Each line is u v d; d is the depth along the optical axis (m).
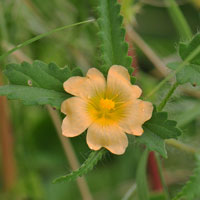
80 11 0.30
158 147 0.24
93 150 0.23
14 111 0.30
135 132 0.24
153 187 0.29
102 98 0.24
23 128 0.31
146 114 0.24
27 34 0.31
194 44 0.24
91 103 0.24
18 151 0.30
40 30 0.31
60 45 0.31
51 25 0.31
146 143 0.24
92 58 0.31
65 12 0.31
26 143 0.31
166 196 0.27
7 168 0.30
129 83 0.24
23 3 0.30
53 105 0.24
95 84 0.24
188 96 0.31
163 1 0.31
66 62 0.31
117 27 0.24
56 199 0.31
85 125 0.23
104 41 0.24
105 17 0.24
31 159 0.31
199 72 0.24
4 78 0.29
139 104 0.24
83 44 0.31
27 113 0.31
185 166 0.31
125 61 0.24
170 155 0.31
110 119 0.24
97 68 0.24
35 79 0.24
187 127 0.31
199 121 0.31
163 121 0.24
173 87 0.24
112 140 0.23
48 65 0.24
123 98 0.24
